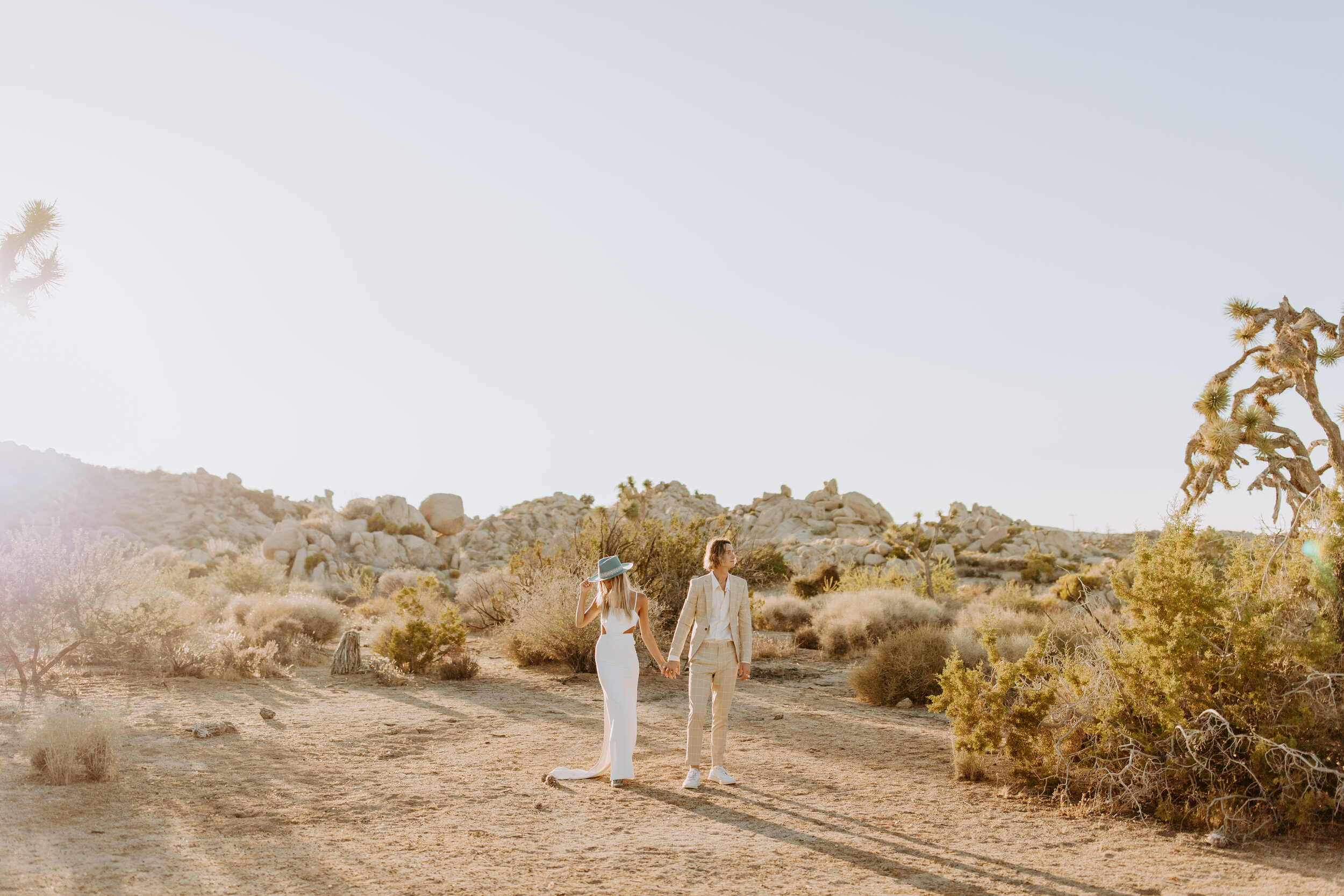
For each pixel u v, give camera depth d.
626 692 6.75
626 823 5.59
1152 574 6.21
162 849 4.87
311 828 5.41
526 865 4.75
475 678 12.98
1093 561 50.91
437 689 11.83
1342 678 5.65
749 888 4.46
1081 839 5.42
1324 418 10.13
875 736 8.88
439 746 8.02
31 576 10.27
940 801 6.30
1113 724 6.18
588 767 7.21
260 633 15.16
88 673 11.14
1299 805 5.31
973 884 4.60
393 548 53.94
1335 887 4.55
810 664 15.56
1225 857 5.07
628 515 24.58
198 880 4.38
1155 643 6.04
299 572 45.72
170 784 6.30
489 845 5.09
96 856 4.68
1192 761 5.80
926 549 53.72
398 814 5.76
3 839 4.84
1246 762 5.66
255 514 61.84
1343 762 5.48
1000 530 61.50
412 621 13.62
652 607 14.38
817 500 79.12
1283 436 10.27
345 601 31.64
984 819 5.85
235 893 4.22
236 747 7.66
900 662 11.22
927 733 9.09
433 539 59.53
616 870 4.69
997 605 23.14
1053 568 45.97
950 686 7.05
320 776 6.78
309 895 4.22
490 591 21.80
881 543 59.59
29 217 8.88
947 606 24.77
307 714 9.48
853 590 27.56
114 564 11.31
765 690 12.38
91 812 5.52
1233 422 10.23
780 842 5.26
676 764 7.39
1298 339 10.27
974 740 6.76
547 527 63.53
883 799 6.35
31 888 4.12
